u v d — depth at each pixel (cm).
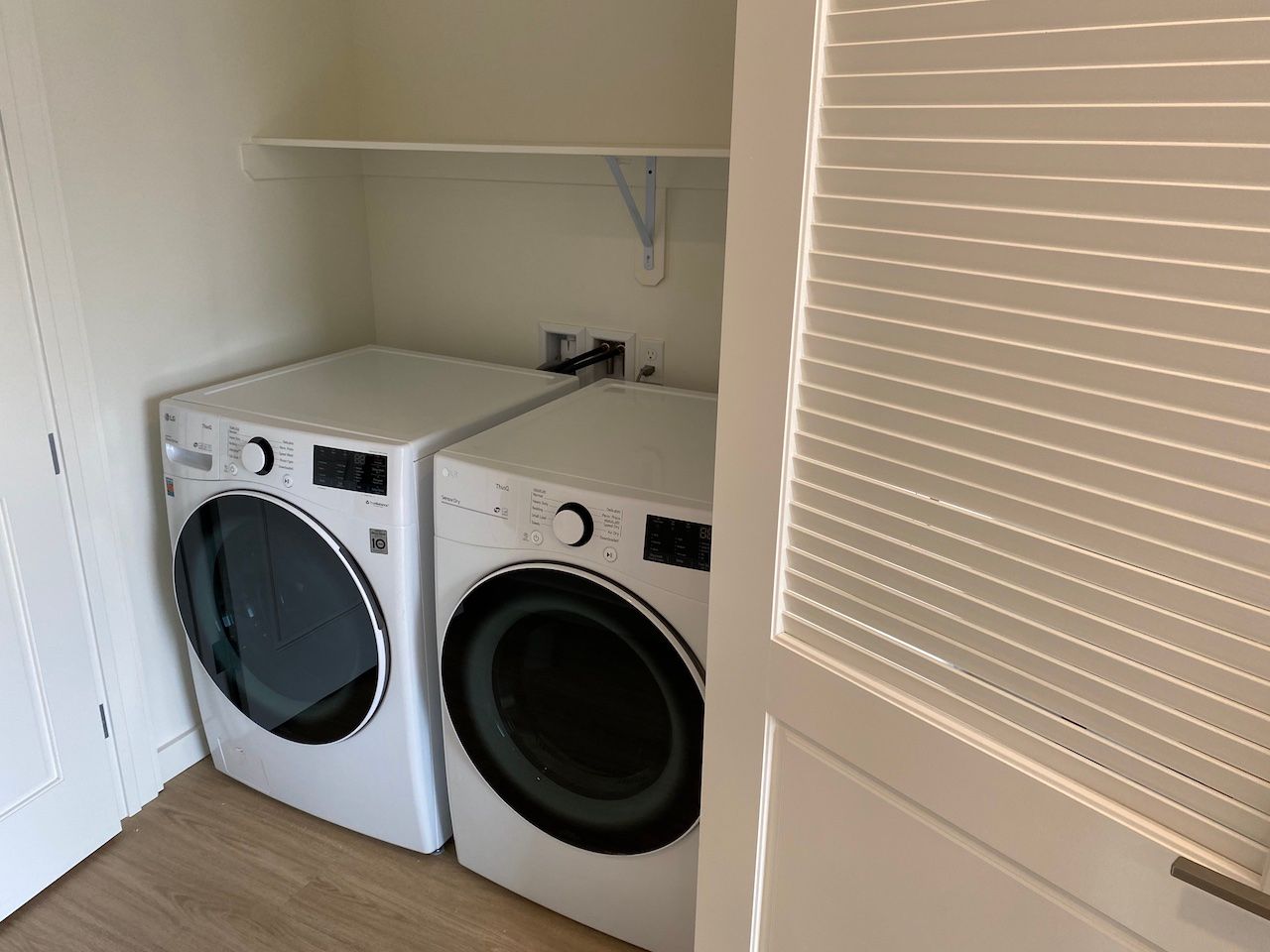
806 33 86
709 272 201
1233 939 72
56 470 177
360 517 168
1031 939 89
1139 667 75
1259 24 61
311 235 229
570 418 184
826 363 93
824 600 101
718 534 110
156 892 186
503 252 227
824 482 97
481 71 217
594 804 165
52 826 185
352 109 234
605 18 199
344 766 192
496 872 185
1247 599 68
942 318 83
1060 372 75
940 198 81
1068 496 77
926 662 92
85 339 179
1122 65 67
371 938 177
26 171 164
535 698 167
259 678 196
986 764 87
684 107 195
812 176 90
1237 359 65
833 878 110
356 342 248
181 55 191
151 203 190
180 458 190
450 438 175
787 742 111
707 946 132
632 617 148
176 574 197
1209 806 73
